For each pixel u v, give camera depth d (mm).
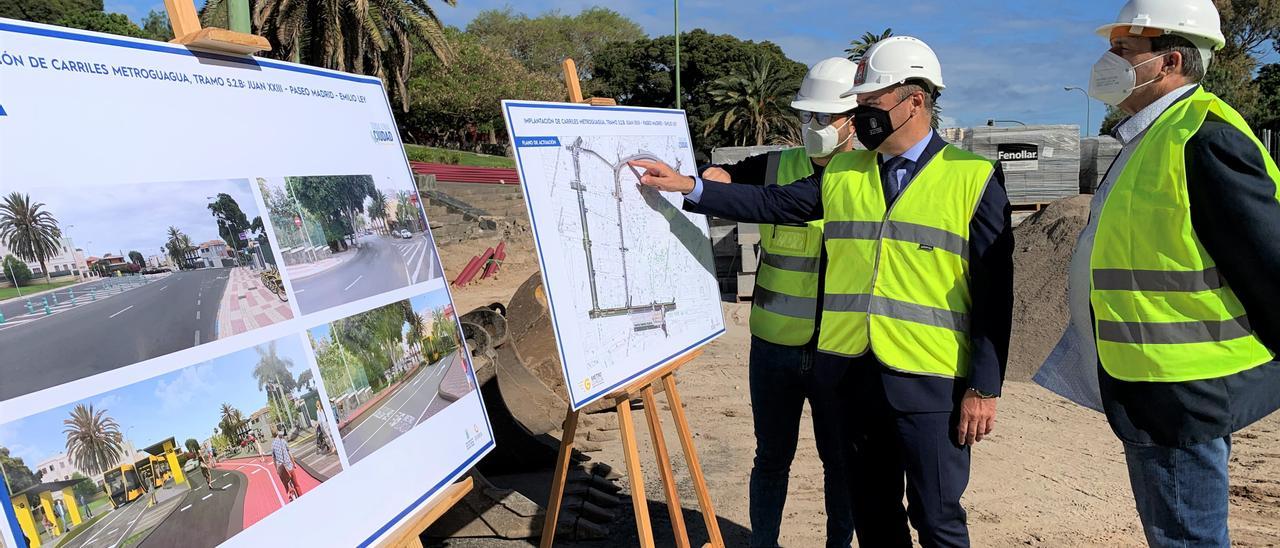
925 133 2600
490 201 20984
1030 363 6613
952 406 2527
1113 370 2311
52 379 1254
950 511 2547
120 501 1312
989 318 2445
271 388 1636
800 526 3799
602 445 5172
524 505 3861
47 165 1321
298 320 1752
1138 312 2223
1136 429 2283
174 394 1435
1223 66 35875
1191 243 2123
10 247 1238
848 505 3178
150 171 1492
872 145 2609
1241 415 2174
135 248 1425
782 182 3406
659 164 2984
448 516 3801
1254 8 38094
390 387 2021
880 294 2559
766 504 3193
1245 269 2057
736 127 48281
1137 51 2291
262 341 1641
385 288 2111
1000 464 4609
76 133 1381
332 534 1704
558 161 2561
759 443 3234
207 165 1616
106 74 1464
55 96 1366
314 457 1710
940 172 2523
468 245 16719
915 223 2520
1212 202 2055
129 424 1349
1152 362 2203
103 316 1347
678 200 3311
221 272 1588
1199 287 2137
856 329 2611
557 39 62875
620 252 2818
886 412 2570
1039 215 9102
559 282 2469
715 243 11164
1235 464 4602
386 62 24078
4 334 1205
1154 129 2234
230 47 1732
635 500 2723
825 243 2760
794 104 2951
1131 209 2229
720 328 3482
